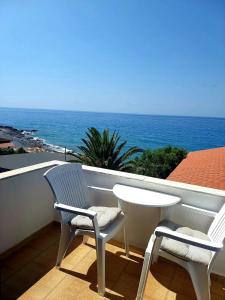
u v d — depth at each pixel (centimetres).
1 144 1411
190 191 189
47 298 161
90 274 186
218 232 147
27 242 226
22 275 182
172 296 169
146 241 215
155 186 201
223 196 178
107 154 756
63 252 187
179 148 1341
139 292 153
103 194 227
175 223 180
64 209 167
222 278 185
